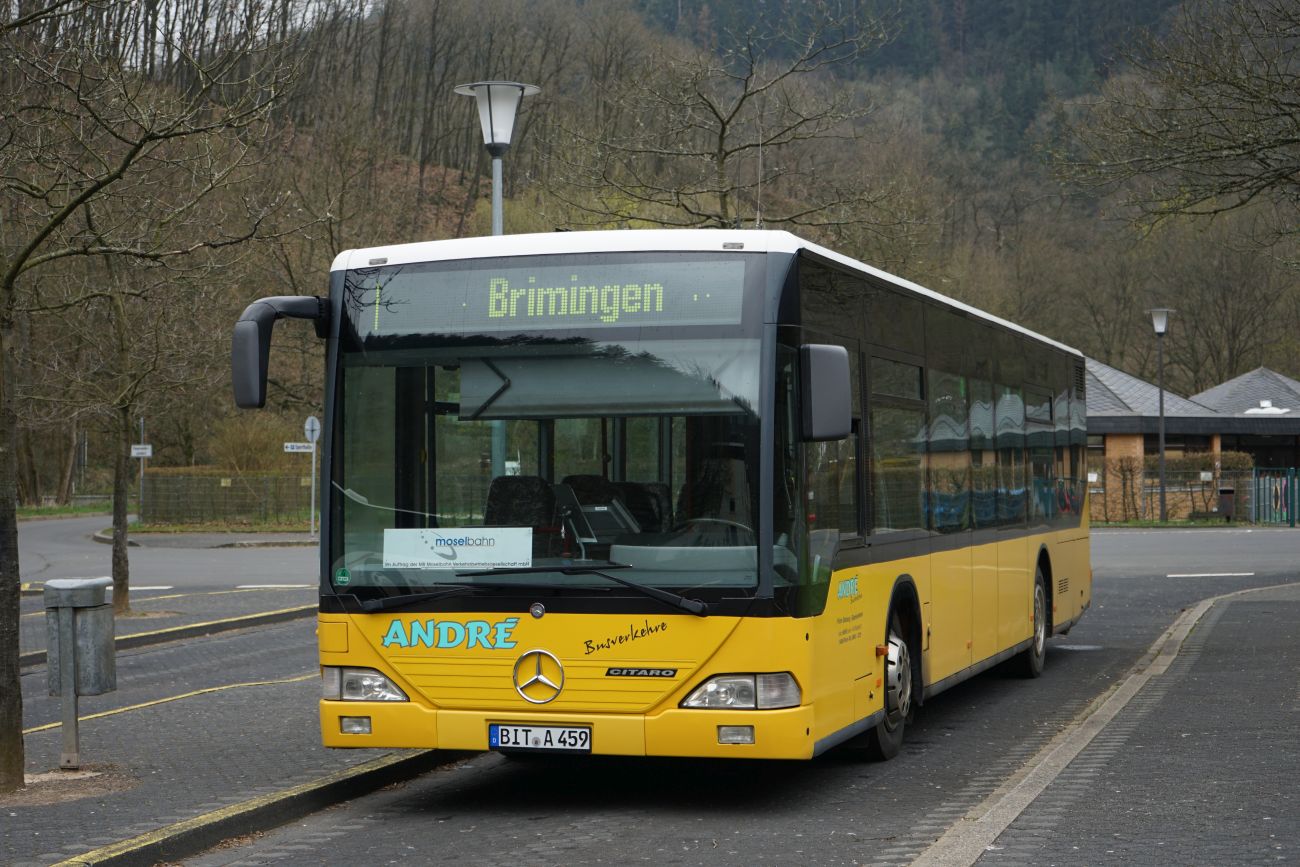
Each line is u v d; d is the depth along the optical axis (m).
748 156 24.95
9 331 16.69
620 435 8.61
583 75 49.25
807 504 8.64
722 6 40.78
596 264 8.84
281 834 8.60
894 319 10.60
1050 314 67.19
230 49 13.63
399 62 67.62
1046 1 78.81
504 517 8.68
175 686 15.61
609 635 8.42
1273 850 7.27
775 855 7.67
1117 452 59.91
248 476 56.56
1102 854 7.23
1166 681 14.18
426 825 8.78
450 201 65.88
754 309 8.60
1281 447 64.81
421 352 8.98
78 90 11.48
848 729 9.23
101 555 42.00
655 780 10.19
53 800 9.08
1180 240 63.44
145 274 21.77
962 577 12.19
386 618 8.78
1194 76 17.72
